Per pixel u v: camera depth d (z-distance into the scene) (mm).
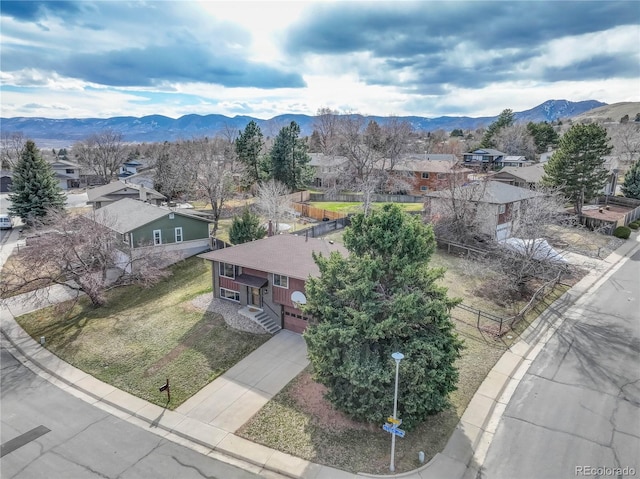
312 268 22688
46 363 21359
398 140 67875
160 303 27328
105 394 18656
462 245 34875
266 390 18328
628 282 29641
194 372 19797
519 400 17156
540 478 13406
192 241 36281
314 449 14945
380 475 13695
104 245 29141
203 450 15242
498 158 78312
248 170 65438
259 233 35188
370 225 16516
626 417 16062
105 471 14281
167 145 97688
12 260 36219
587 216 43344
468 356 20156
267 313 24297
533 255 26578
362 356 14984
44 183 47688
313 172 69125
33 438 15938
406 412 14469
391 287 15766
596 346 21188
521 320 23672
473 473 13695
